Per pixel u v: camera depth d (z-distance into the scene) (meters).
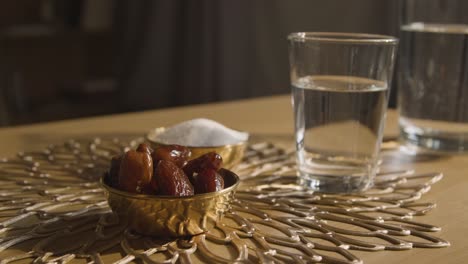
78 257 0.55
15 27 2.48
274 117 0.97
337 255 0.56
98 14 2.65
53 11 2.65
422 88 0.82
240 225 0.60
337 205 0.65
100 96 2.58
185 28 2.20
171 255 0.55
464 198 0.68
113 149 0.79
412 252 0.57
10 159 0.75
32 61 2.64
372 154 0.68
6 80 2.44
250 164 0.76
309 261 0.55
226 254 0.56
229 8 2.07
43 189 0.67
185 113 0.98
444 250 0.57
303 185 0.69
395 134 0.89
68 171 0.72
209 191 0.58
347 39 0.67
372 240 0.59
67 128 0.89
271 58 2.09
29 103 2.56
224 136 0.71
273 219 0.62
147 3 2.29
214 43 2.12
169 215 0.56
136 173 0.57
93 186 0.68
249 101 1.07
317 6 1.96
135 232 0.58
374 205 0.65
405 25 0.85
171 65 2.26
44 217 0.61
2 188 0.67
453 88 0.80
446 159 0.79
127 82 2.38
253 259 0.55
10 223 0.60
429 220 0.63
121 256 0.55
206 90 2.14
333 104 0.67
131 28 2.38
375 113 0.67
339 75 0.66
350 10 1.88
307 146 0.68
